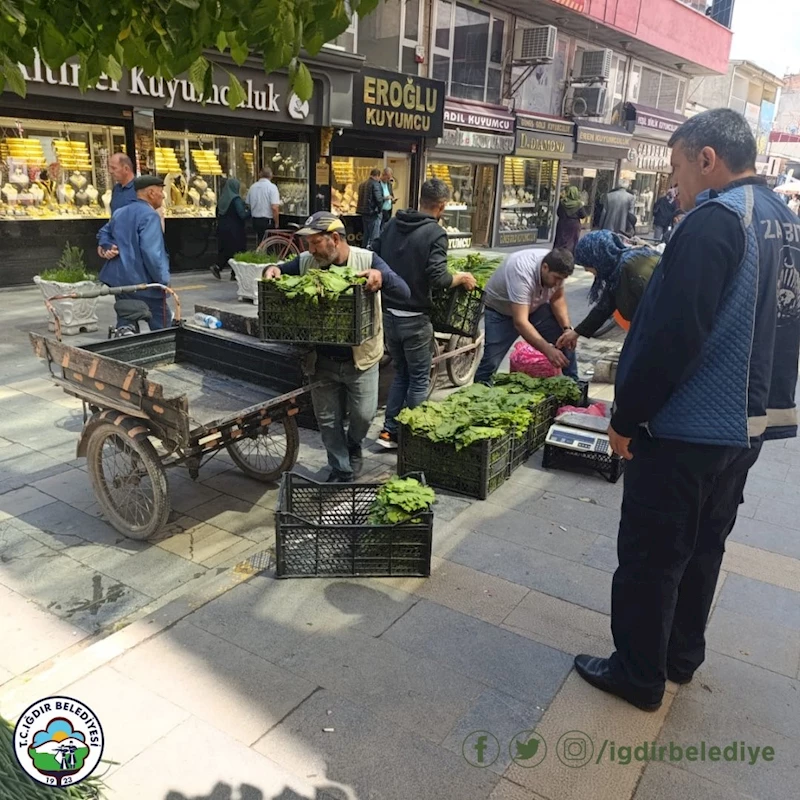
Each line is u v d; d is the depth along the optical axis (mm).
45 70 9172
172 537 4031
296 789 2246
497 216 18406
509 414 4527
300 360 4082
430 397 6406
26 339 7699
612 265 4160
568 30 19516
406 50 15234
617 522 4094
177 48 1656
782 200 2248
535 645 2975
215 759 2344
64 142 10195
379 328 4199
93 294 4500
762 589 3477
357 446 4629
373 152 14680
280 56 1776
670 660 2758
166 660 2818
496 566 3580
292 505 3797
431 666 2826
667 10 21781
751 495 4598
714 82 30969
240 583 3383
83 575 3650
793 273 2205
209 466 4941
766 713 2650
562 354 5234
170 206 11727
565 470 4789
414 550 3416
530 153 18406
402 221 4730
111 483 4254
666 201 16094
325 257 4164
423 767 2346
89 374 3801
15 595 3467
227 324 5180
